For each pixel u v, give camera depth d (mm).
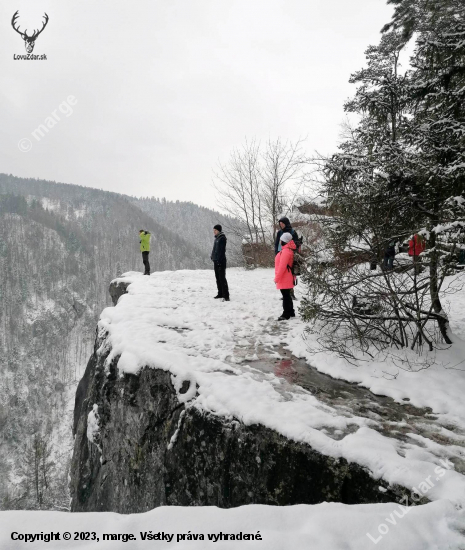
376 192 4715
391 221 4906
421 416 3480
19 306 114812
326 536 1734
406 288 4734
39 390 73938
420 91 5172
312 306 5043
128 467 5125
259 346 5516
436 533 1849
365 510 2008
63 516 1763
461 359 4500
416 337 4770
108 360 5988
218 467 3635
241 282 12266
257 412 3461
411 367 4375
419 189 4754
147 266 14648
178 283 11773
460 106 4906
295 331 6070
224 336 5930
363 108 6695
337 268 4891
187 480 3980
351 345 5074
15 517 1733
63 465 41500
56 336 101375
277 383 4227
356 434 3066
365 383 4172
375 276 4684
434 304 4855
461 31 4809
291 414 3426
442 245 4445
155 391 4719
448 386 3943
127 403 5172
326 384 4227
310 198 5715
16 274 133750
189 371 4426
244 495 3371
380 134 5527
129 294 9383
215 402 3840
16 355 87938
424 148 4980
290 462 3084
